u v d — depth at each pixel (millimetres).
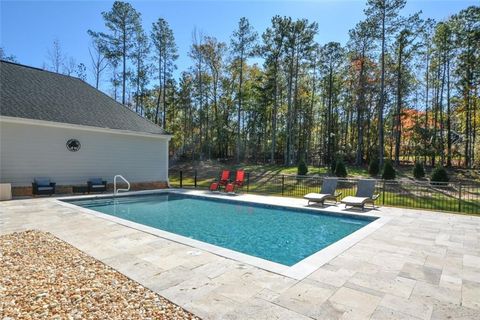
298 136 32125
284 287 3395
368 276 3762
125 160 14070
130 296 3084
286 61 23672
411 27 20031
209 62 27797
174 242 5176
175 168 27500
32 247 4703
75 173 12234
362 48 22250
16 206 8727
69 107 13086
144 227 6223
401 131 27734
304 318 2719
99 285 3320
